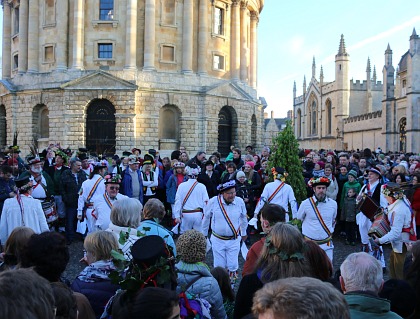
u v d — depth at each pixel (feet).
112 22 162.91
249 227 68.69
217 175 73.00
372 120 286.05
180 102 165.37
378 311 16.89
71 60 165.68
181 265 23.57
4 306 10.16
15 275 11.02
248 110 186.50
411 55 230.27
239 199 43.01
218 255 42.06
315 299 10.39
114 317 16.44
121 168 76.79
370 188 53.88
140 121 159.22
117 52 164.04
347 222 64.49
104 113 160.97
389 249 64.18
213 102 171.12
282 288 10.82
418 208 49.98
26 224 39.55
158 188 76.23
